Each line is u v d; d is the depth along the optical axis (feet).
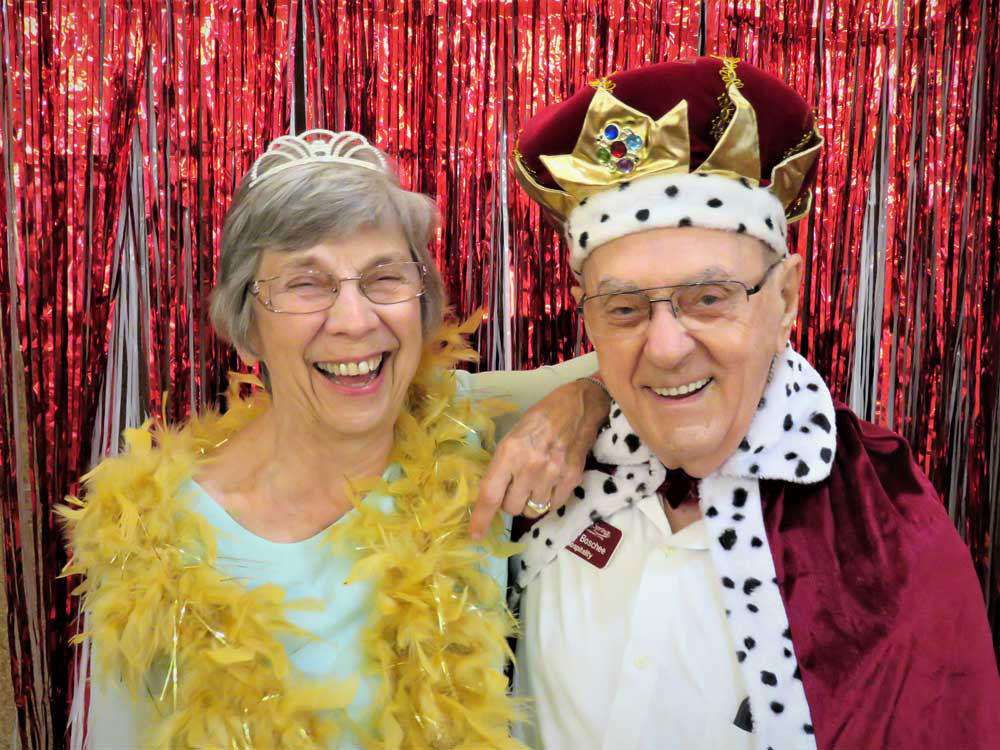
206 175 4.83
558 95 5.00
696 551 3.44
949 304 5.22
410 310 3.43
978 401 5.27
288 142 3.50
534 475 3.44
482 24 4.94
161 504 3.54
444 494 3.72
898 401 5.27
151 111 4.77
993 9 5.06
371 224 3.30
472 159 5.00
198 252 4.87
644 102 3.24
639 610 3.41
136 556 3.50
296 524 3.66
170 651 3.37
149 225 4.83
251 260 3.34
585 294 3.37
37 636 4.97
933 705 3.03
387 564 3.44
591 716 3.41
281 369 3.43
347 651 3.49
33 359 4.79
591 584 3.59
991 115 5.12
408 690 3.45
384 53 4.90
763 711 3.13
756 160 3.09
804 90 5.10
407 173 4.99
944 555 3.17
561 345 5.14
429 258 3.66
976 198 5.16
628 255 3.09
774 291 3.21
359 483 3.63
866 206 5.17
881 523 3.25
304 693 3.26
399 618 3.46
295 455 3.65
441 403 3.93
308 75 4.86
